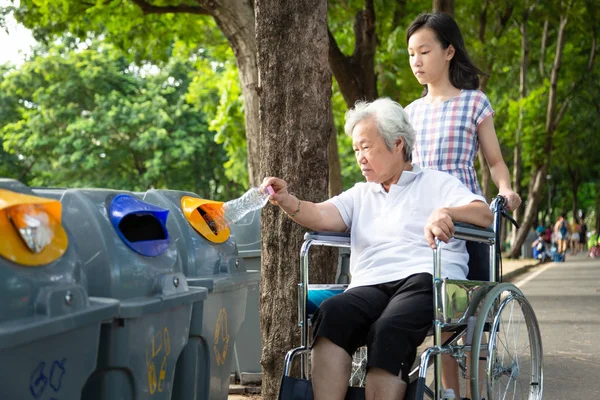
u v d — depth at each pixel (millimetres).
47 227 3303
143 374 3826
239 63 11680
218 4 11250
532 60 36906
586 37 34531
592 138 38938
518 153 36000
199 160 44281
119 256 3838
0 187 3293
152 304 3775
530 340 5098
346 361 4285
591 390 7695
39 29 18484
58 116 42750
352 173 48594
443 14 5656
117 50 19953
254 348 7434
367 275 4707
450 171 5613
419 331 4227
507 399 5031
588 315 13789
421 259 4652
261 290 5984
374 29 15914
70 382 3270
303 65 5746
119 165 43750
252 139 11820
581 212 87812
